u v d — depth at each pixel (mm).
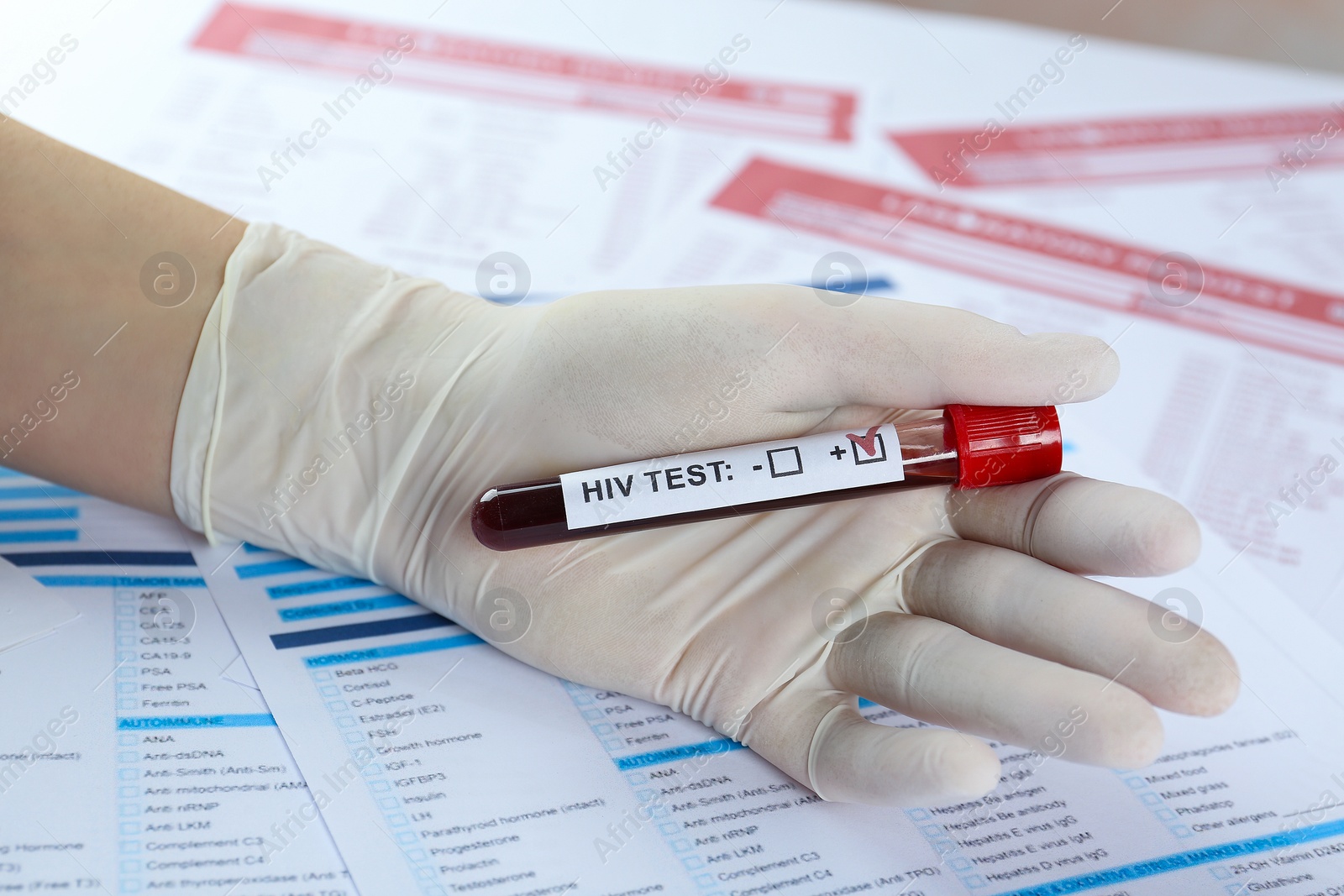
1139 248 604
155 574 518
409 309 530
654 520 496
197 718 488
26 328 513
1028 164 630
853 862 476
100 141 603
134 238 521
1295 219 617
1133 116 650
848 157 627
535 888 468
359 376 519
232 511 521
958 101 650
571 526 495
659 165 619
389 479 516
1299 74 682
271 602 516
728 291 516
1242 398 569
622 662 504
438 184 605
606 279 581
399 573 518
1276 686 510
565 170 614
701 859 475
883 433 497
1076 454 553
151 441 516
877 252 597
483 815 478
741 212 606
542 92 639
